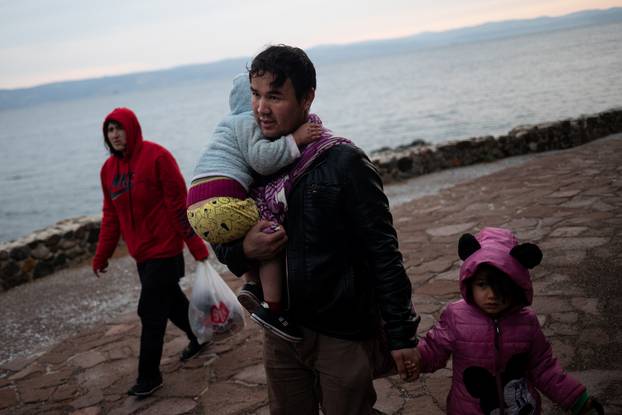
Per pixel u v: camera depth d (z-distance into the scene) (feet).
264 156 5.74
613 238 16.16
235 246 5.96
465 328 6.61
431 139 93.40
